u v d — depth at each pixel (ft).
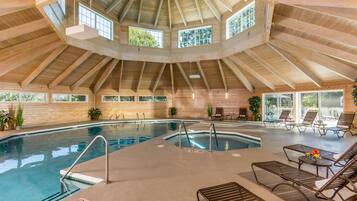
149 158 15.10
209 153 16.56
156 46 38.99
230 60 35.50
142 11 35.96
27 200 10.96
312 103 32.78
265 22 23.07
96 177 11.39
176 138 26.58
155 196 9.21
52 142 24.66
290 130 28.96
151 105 48.14
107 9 32.71
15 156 19.02
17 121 29.32
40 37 23.67
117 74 40.98
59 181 13.47
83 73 36.45
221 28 35.12
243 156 15.71
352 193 9.45
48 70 31.19
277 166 10.83
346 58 19.89
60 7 22.89
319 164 10.71
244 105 43.04
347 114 25.34
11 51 22.95
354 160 6.85
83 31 14.32
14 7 15.33
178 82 46.50
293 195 9.46
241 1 30.19
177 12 36.76
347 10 13.20
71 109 39.11
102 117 44.09
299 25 18.78
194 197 9.12
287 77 32.58
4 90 29.01
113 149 22.06
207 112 46.32
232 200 7.53
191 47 37.19
